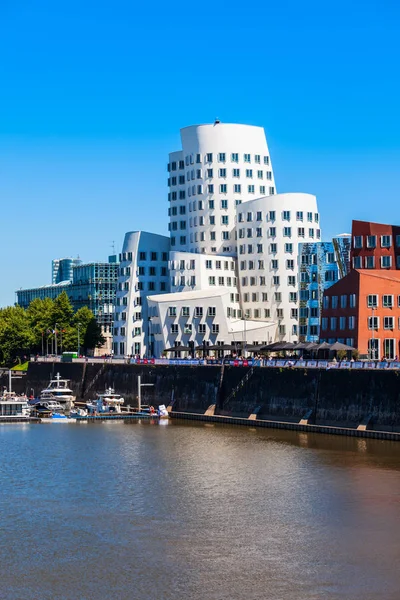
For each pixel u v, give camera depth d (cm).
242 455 12925
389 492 10369
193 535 8869
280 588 7488
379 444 13362
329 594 7350
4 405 19125
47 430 16725
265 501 10125
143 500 10306
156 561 8144
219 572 7850
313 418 15112
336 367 14962
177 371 19112
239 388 17112
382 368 14125
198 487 10912
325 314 18862
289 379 15788
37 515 9688
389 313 17788
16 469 12288
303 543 8569
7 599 7356
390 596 7300
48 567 8031
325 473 11438
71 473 11938
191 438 14900
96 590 7506
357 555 8212
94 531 9056
